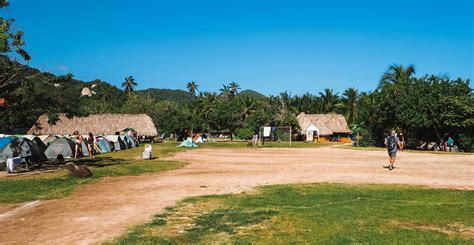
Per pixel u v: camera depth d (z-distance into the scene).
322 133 88.56
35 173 18.55
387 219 8.85
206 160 27.19
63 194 12.87
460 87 47.41
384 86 57.03
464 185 14.73
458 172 19.52
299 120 92.38
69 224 8.87
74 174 17.27
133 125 66.50
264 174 18.52
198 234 7.95
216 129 92.06
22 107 21.33
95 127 64.44
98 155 31.25
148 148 27.69
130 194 12.85
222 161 26.45
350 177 17.31
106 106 95.69
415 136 52.75
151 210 10.27
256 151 40.16
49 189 13.84
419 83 50.97
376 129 57.00
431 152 40.34
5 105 20.77
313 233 7.82
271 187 14.14
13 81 20.36
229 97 130.88
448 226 8.25
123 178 17.06
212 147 49.00
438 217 8.97
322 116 92.12
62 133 61.78
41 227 8.63
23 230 8.41
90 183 15.45
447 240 7.19
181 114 74.50
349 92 96.12
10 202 11.56
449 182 15.61
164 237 7.75
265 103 84.19
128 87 138.25
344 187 14.07
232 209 10.25
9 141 22.64
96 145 33.56
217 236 7.80
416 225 8.35
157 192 13.22
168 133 86.50
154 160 26.53
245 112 89.44
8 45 18.70
